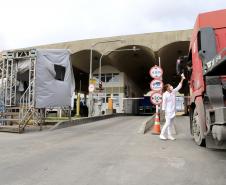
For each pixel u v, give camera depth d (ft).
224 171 17.26
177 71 32.48
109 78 138.72
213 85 20.29
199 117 24.68
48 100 48.11
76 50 119.14
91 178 16.10
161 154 22.88
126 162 20.06
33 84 46.62
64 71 51.75
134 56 126.11
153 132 38.29
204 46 21.52
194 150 24.52
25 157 22.33
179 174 16.71
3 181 15.70
